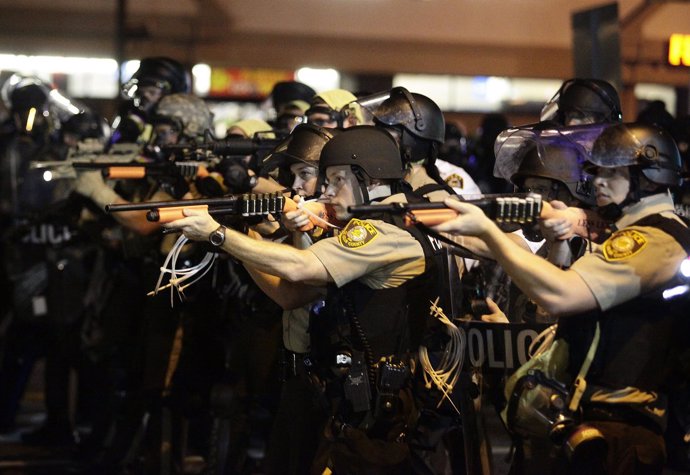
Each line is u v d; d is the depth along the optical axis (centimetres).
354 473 600
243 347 820
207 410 891
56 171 922
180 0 1567
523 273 521
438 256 599
